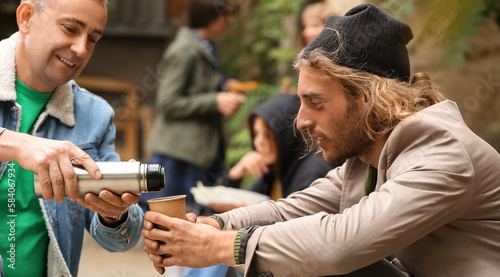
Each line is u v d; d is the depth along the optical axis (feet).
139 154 23.15
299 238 4.98
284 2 16.14
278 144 9.45
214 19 13.79
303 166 9.20
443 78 12.21
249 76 17.63
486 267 5.18
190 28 13.96
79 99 6.68
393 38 5.50
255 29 17.28
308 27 11.07
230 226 6.10
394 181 5.04
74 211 6.45
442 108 5.50
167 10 24.44
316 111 5.44
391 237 4.84
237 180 13.73
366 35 5.44
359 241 4.84
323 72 5.31
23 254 6.14
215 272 8.70
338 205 6.40
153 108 23.79
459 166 4.96
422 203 4.86
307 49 5.57
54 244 6.18
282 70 16.15
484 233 5.23
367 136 5.49
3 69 6.14
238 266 5.11
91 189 5.35
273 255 5.03
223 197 9.43
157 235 5.27
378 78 5.35
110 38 24.47
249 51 17.62
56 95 6.41
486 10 8.71
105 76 24.43
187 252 5.24
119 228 6.28
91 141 6.56
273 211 6.36
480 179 5.10
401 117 5.24
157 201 5.39
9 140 5.47
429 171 4.96
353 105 5.38
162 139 13.33
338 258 4.88
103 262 15.48
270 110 9.59
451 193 4.90
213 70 13.87
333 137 5.49
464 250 5.25
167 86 13.35
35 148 5.38
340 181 6.44
